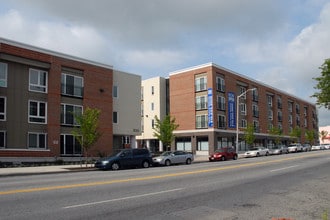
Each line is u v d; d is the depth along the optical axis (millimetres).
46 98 31906
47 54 32000
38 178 18391
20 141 29859
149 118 61438
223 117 55000
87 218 8727
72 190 13250
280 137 71625
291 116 83438
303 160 32938
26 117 30406
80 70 35031
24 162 29094
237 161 34188
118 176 18969
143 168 27406
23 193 12414
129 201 11047
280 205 10641
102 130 36156
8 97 29453
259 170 22469
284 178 17828
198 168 24562
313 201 11336
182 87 56875
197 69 55125
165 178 17656
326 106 21516
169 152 33031
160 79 60844
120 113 39219
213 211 9719
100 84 36625
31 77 31125
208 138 52406
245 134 56094
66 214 9125
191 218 8875
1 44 28703
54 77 32438
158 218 8828
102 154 35781
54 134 31859
